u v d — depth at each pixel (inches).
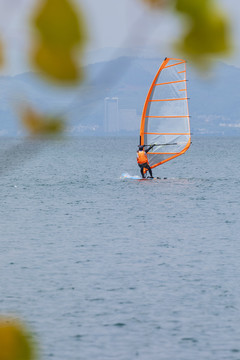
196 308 2108.8
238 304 2154.3
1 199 6358.3
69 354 1673.2
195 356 1667.1
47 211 5310.0
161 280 2536.9
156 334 1843.0
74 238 3752.5
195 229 4111.7
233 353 1686.8
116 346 1744.6
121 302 2192.4
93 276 2623.0
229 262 2910.9
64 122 166.1
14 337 182.9
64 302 2190.0
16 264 2893.7
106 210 5344.5
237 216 4810.5
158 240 3641.7
